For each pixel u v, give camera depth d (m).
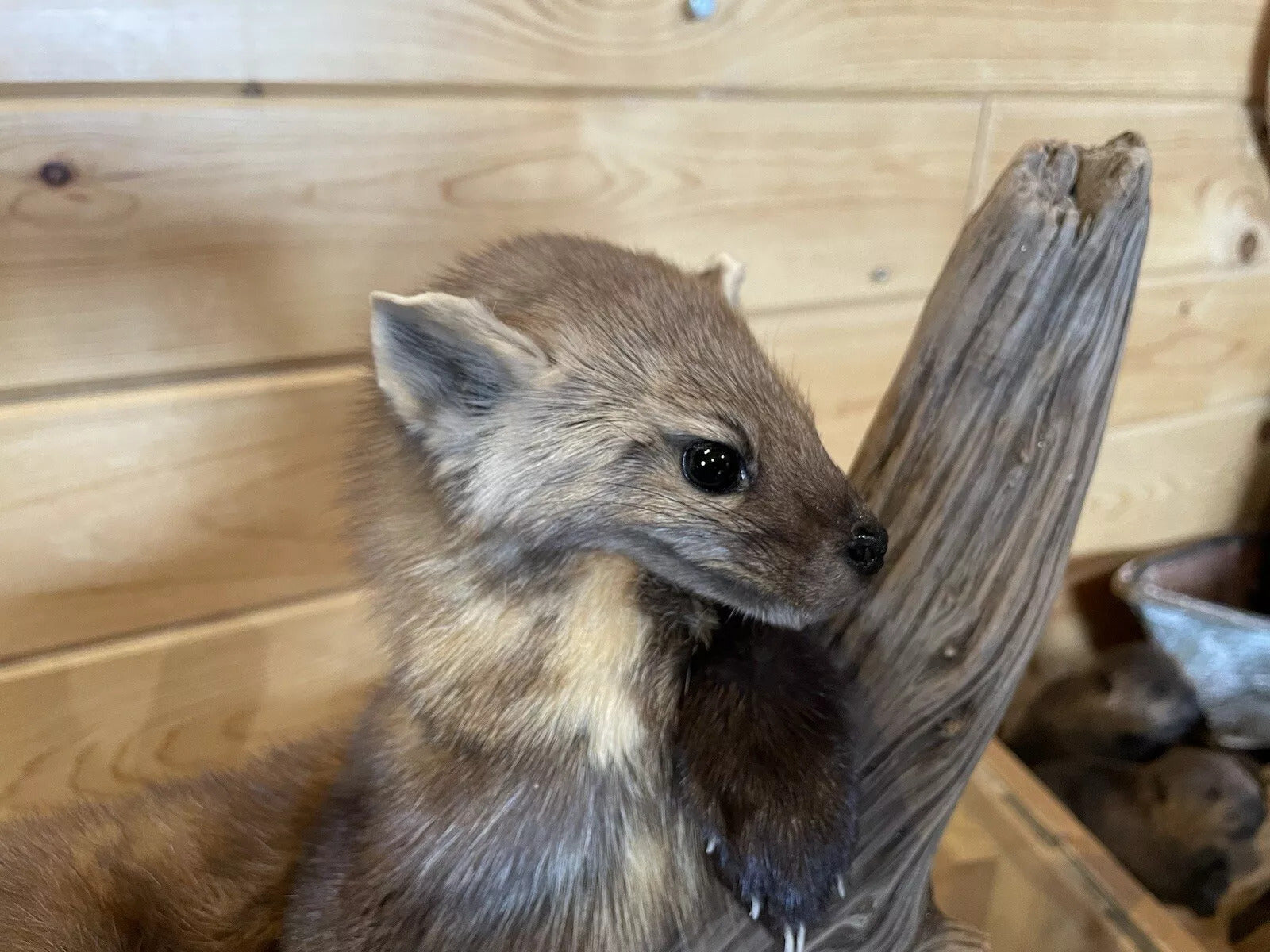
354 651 0.35
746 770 0.19
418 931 0.20
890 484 0.20
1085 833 0.35
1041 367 0.18
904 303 0.39
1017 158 0.18
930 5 0.34
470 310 0.18
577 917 0.20
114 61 0.25
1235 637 0.40
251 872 0.23
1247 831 0.38
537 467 0.18
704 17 0.30
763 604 0.19
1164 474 0.50
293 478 0.32
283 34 0.26
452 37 0.28
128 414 0.29
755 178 0.34
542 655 0.19
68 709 0.32
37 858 0.23
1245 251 0.45
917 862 0.22
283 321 0.30
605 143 0.31
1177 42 0.39
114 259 0.27
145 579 0.31
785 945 0.20
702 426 0.18
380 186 0.29
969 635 0.20
